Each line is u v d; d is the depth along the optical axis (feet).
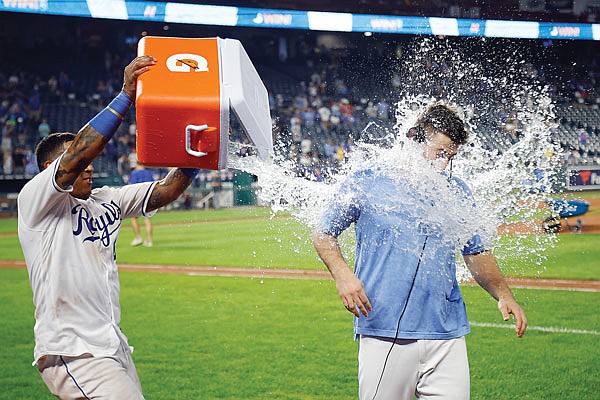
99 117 8.84
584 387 16.35
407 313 9.60
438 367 9.65
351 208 9.84
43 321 9.34
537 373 17.46
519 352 19.31
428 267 9.63
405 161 9.86
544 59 79.66
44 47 105.91
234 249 43.32
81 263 9.42
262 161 10.43
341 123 97.96
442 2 87.71
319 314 24.84
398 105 11.60
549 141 12.71
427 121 9.89
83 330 9.30
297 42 114.01
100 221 9.84
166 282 32.04
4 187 74.69
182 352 20.07
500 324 22.36
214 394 16.34
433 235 9.67
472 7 86.74
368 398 9.82
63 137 10.05
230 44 9.37
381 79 100.07
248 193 79.56
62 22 105.81
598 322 22.63
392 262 9.66
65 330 9.23
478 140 11.78
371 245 9.78
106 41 108.06
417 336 9.57
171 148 8.59
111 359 9.39
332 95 105.09
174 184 10.58
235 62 9.09
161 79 8.59
